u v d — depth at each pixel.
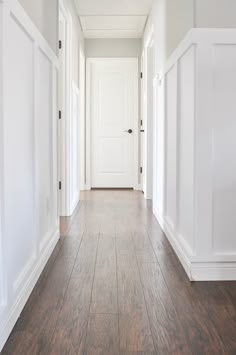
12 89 1.62
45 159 2.47
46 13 2.52
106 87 6.48
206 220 2.14
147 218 3.96
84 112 6.38
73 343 1.50
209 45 2.05
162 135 3.48
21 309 1.77
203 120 2.09
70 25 4.02
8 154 1.55
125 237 3.16
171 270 2.36
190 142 2.25
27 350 1.45
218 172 2.13
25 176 1.89
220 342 1.51
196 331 1.60
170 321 1.69
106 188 6.59
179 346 1.48
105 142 6.55
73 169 4.53
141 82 6.35
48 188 2.60
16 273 1.73
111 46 6.35
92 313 1.76
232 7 2.07
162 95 3.47
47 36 2.55
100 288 2.07
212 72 2.08
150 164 5.31
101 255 2.66
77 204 4.88
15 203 1.69
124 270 2.36
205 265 2.17
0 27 1.41
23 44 1.82
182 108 2.50
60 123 3.98
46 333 1.58
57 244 2.95
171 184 2.96
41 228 2.35
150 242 3.01
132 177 6.58
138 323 1.67
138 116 6.45
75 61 4.69
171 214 2.96
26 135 1.91
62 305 1.85
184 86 2.41
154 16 4.17
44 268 2.39
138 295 1.97
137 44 6.36
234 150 2.12
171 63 2.85
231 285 2.11
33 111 2.05
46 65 2.48
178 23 2.60
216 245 2.18
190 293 2.00
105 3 4.59
